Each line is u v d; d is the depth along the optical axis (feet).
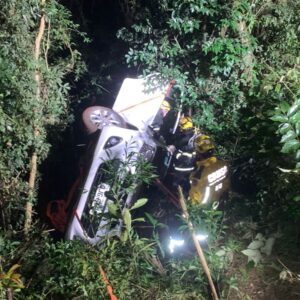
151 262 15.24
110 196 16.67
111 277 14.01
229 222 18.60
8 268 15.64
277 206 17.42
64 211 20.72
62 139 25.40
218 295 13.70
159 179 21.16
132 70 27.22
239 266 15.58
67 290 14.32
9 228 19.30
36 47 19.54
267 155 15.42
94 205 18.43
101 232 18.02
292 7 25.08
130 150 19.66
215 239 15.29
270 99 15.81
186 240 16.05
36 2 18.45
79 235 18.71
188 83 24.59
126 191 16.53
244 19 24.00
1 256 15.85
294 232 15.88
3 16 17.93
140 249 14.85
